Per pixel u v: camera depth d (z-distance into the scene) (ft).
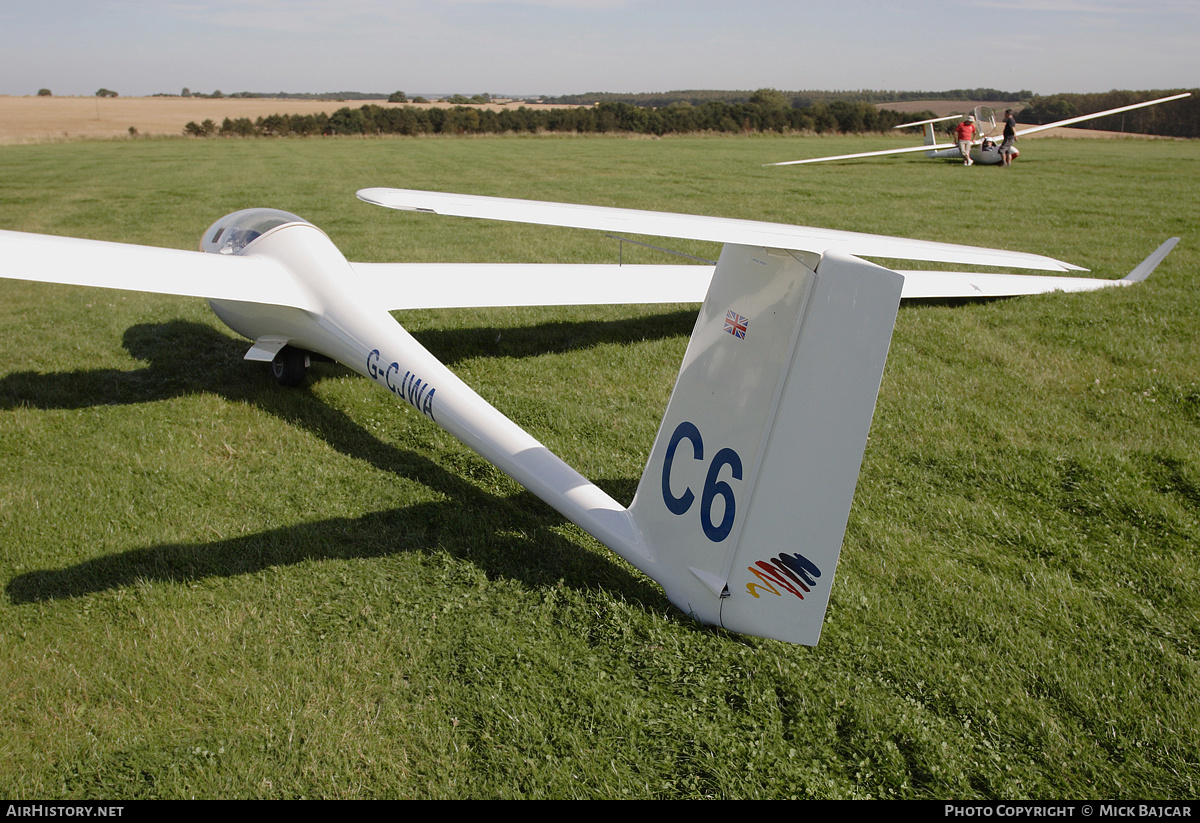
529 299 20.48
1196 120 161.07
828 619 10.03
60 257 15.61
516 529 12.35
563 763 7.91
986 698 8.69
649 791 7.59
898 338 21.74
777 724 8.33
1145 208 44.88
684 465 9.10
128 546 11.62
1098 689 8.79
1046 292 25.75
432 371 13.58
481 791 7.59
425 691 8.85
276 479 13.91
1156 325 22.03
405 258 32.07
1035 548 11.75
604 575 11.01
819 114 165.37
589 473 14.20
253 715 8.45
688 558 9.25
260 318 17.49
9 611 10.12
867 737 8.13
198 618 10.02
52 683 8.86
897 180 61.72
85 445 15.16
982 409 16.78
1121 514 12.62
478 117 155.22
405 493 13.44
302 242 17.34
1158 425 15.90
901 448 15.10
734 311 8.15
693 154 94.22
